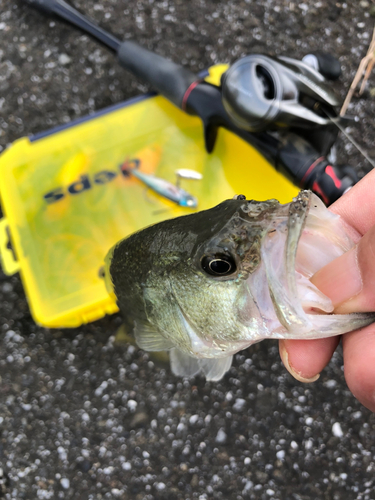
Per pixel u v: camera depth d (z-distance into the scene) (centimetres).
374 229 14
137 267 16
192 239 15
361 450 26
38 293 26
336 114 22
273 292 14
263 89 22
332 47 27
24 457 27
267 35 31
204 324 15
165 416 27
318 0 29
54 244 26
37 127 31
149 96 28
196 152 27
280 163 23
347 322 14
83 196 27
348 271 14
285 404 26
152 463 26
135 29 32
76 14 28
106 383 27
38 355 28
